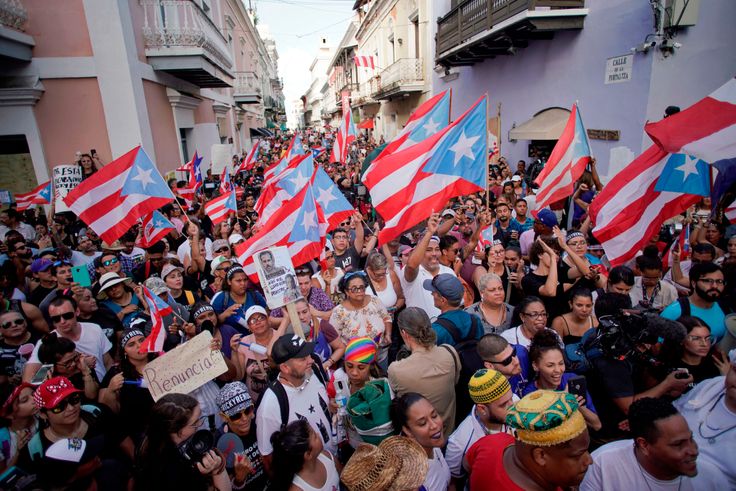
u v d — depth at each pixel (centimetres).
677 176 443
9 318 398
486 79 1491
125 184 579
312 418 282
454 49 1344
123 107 1025
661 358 290
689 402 250
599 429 259
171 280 500
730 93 338
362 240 601
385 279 475
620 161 857
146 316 429
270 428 270
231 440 282
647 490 205
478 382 232
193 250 612
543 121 1086
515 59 1280
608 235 473
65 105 1002
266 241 512
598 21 912
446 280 333
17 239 603
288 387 279
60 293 482
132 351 327
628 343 275
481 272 497
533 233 615
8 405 272
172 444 236
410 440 203
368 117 3784
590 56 946
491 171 1135
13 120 955
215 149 1291
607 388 271
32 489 212
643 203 459
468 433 248
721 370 302
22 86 949
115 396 310
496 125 1418
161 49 1141
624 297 328
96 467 226
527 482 173
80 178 779
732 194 489
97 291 495
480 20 1193
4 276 502
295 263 513
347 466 193
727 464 223
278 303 334
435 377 272
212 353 314
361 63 2611
